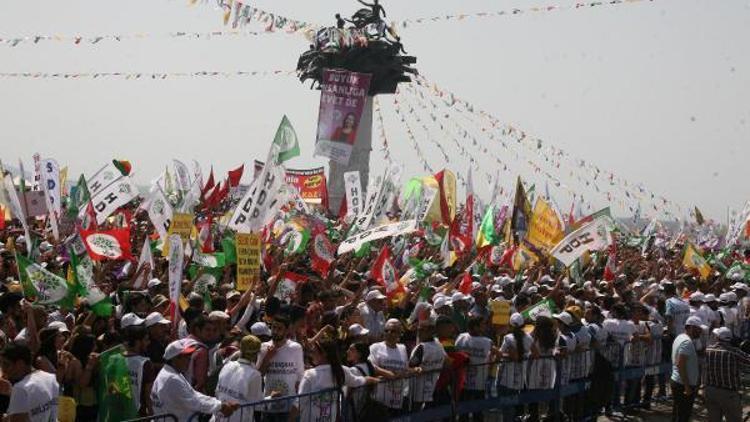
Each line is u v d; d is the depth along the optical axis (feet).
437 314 45.80
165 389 30.14
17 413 27.43
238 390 31.60
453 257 68.90
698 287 76.07
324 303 43.34
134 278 49.55
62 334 34.99
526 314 50.52
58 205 68.28
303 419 34.04
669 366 61.82
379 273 51.21
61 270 49.03
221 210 89.86
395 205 85.56
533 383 47.26
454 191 73.00
